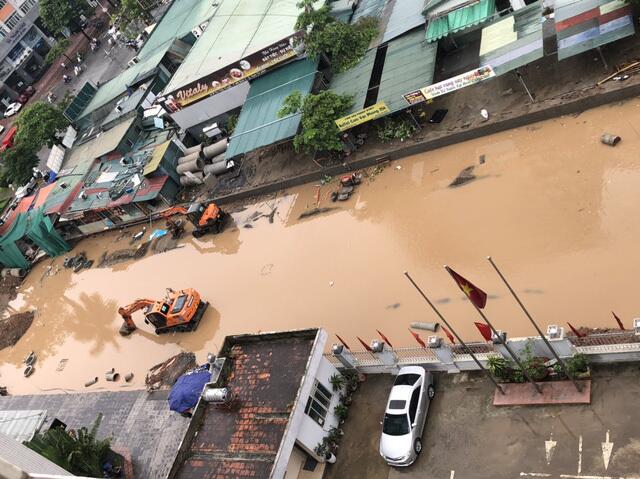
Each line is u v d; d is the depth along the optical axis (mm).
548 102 30984
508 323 24828
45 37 86812
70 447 27297
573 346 20953
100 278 46875
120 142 51188
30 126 57594
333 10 43406
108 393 35719
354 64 39156
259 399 23969
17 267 54844
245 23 47500
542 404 21188
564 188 27891
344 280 32219
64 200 51812
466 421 22484
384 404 24953
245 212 41969
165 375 34500
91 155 54094
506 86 33688
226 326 35062
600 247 24844
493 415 22062
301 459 24594
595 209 26188
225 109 47000
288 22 43000
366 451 23953
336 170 38375
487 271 27188
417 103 34156
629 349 20062
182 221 45438
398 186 34719
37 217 52812
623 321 22156
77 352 41094
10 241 53500
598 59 30875
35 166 61750
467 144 33500
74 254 52094
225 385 25531
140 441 31078
